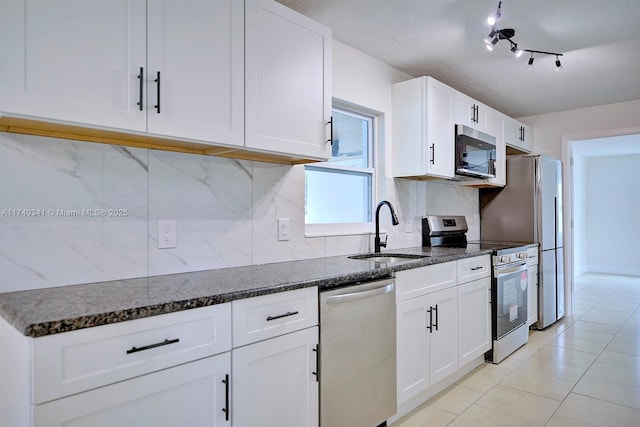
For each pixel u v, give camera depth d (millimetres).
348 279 1776
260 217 2105
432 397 2416
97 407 1051
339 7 2188
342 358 1738
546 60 2928
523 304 3406
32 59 1166
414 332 2205
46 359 968
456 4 2158
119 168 1600
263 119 1759
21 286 1371
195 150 1810
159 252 1711
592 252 7668
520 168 3990
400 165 2961
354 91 2711
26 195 1385
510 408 2268
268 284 1506
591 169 7641
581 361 3004
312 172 2566
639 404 2303
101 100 1295
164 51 1438
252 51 1716
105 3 1305
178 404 1214
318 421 1645
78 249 1495
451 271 2531
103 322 1058
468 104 3279
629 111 4008
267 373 1459
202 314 1272
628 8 2186
